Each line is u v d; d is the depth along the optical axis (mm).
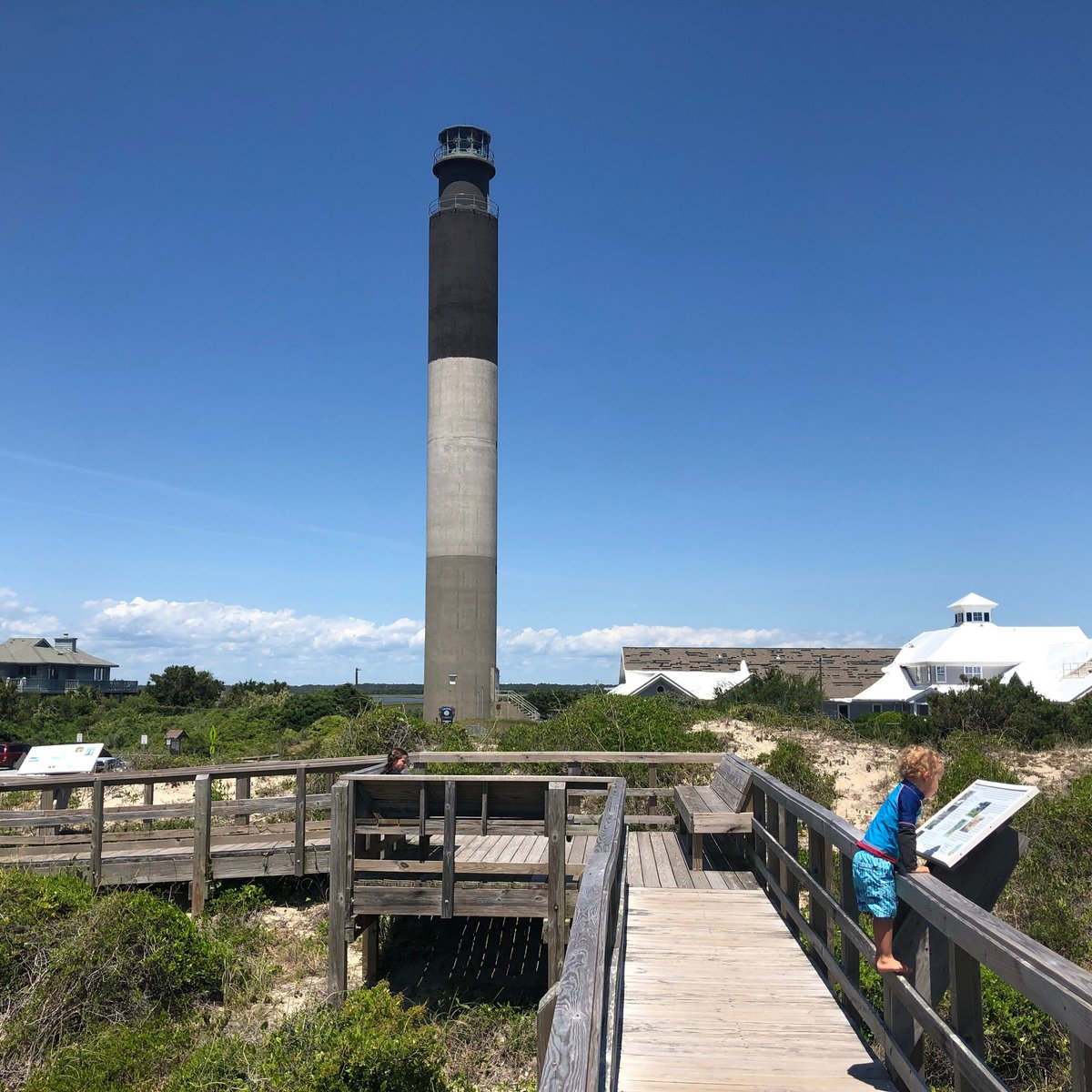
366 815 9125
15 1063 7594
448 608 39188
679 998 5902
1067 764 17016
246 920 10961
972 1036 3889
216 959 9219
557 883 8383
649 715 18422
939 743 21312
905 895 4594
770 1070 4832
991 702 25422
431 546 39875
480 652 39125
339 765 11656
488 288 40750
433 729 20812
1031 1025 6703
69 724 42438
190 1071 6871
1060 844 10672
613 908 5777
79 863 11250
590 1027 2887
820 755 17766
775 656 57625
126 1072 7285
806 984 6180
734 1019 5543
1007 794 5031
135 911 9141
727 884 9125
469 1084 7305
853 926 5414
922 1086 4148
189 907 11445
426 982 9578
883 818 4844
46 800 13719
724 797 10414
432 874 9031
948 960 4445
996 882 5129
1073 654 44500
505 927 10977
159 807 11570
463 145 42094
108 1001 8336
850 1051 5090
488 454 40094
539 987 9398
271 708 44094
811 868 6855
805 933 6820
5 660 69312
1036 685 43156
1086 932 8734
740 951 6863
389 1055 6406
